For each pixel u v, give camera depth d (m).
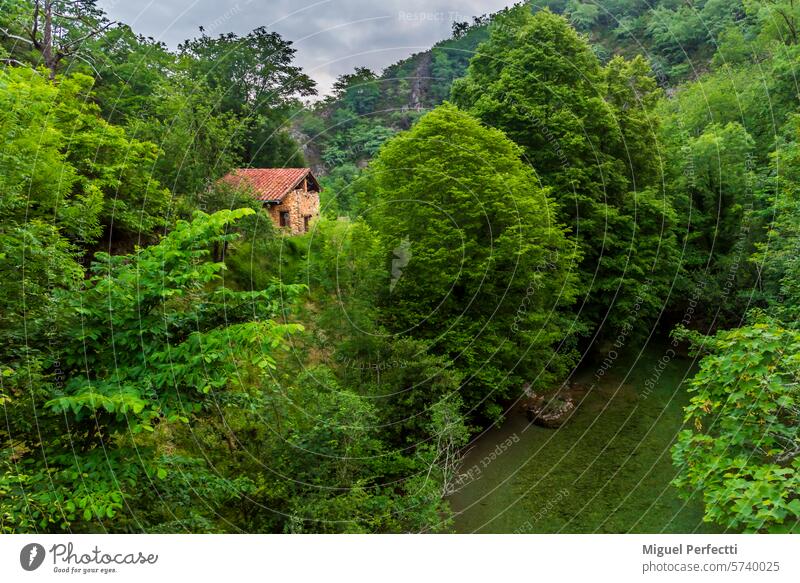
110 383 6.86
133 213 14.95
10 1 17.48
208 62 25.86
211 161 19.94
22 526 6.29
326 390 12.73
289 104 31.33
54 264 8.14
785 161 19.42
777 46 27.36
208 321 7.72
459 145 20.48
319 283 18.00
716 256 29.30
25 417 6.95
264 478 10.80
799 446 7.15
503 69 25.64
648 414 21.19
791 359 7.07
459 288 20.09
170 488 8.44
